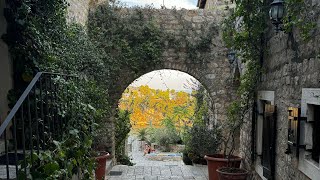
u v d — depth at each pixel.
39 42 3.80
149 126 16.09
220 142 7.91
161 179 6.62
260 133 5.28
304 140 3.32
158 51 7.77
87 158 3.51
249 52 5.23
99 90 6.26
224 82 8.02
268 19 4.77
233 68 7.70
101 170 5.88
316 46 3.06
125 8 7.82
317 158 3.24
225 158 6.30
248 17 4.93
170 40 7.87
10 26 3.76
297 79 3.57
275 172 4.38
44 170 2.41
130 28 7.69
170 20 7.90
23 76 3.81
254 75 5.32
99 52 7.06
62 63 4.31
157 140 15.40
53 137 3.04
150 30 7.75
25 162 2.23
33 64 3.80
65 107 3.30
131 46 7.76
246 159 6.20
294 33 3.65
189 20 7.92
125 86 7.83
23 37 3.76
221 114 8.04
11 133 3.79
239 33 5.16
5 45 3.81
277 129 4.32
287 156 3.87
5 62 3.82
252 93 5.46
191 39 7.93
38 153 2.45
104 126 7.70
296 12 3.34
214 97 8.07
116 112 8.09
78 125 3.41
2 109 3.82
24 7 3.60
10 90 3.82
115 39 7.65
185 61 7.96
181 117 14.32
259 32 4.84
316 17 3.05
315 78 3.07
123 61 7.70
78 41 5.50
